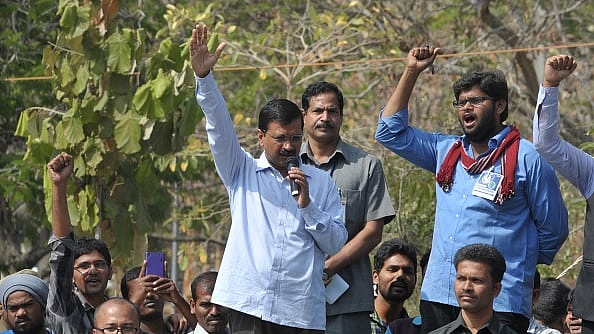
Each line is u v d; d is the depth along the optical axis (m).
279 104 20.62
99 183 31.50
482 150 21.64
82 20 31.02
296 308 20.25
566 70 20.22
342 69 43.78
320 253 20.58
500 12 51.56
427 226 38.88
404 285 25.38
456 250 21.44
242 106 49.81
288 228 20.36
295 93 46.31
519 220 21.34
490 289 20.69
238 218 20.52
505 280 21.25
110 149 31.27
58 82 31.33
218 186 52.00
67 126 30.89
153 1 48.66
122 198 31.55
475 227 21.31
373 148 41.56
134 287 25.17
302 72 45.88
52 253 23.36
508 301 21.23
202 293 25.03
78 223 31.31
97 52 31.06
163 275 24.73
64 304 23.38
